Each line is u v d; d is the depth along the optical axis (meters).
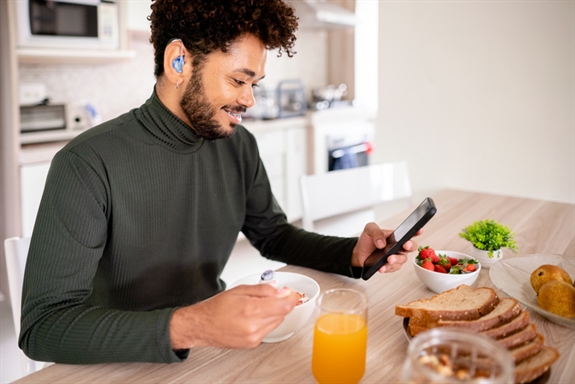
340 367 0.68
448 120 2.11
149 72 3.52
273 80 4.30
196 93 0.97
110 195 0.98
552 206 1.69
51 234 0.88
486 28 1.95
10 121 2.34
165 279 1.10
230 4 0.90
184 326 0.75
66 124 2.75
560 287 0.87
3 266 2.46
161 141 1.03
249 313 0.71
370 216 2.45
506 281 0.97
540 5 1.83
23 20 2.39
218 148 1.15
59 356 0.79
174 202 1.07
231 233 1.23
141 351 0.76
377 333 0.87
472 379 0.49
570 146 1.87
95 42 2.71
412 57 2.14
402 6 2.12
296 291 0.95
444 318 0.78
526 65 1.90
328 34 4.79
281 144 3.64
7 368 1.86
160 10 0.95
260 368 0.77
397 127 2.25
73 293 0.87
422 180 2.23
